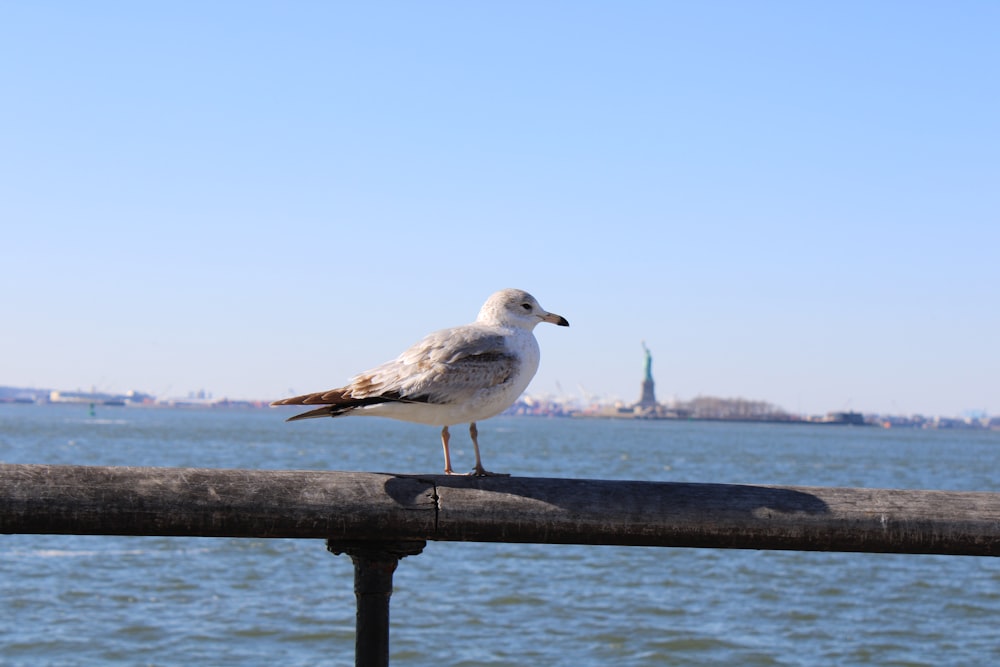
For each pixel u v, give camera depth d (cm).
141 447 9338
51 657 1562
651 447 12394
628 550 2634
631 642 1733
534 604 1991
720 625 1859
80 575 2153
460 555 2512
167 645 1639
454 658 1608
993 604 2064
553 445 12438
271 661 1562
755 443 15338
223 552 2470
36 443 9519
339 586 2117
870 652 1697
